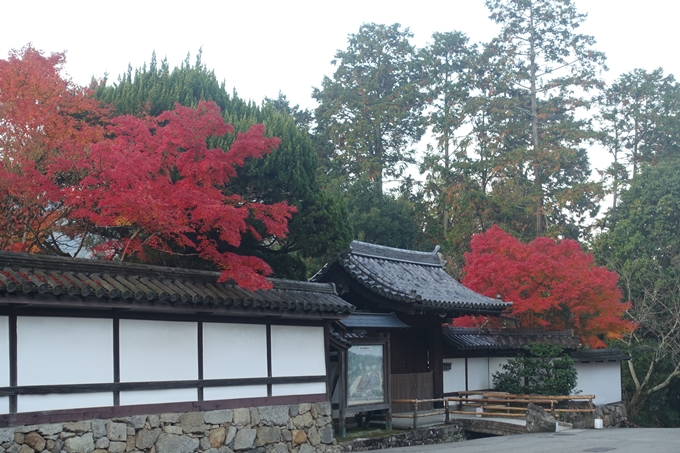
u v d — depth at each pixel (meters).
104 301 10.74
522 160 42.31
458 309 20.84
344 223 19.83
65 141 12.48
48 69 12.85
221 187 16.98
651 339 35.69
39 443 10.09
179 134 12.91
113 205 11.47
